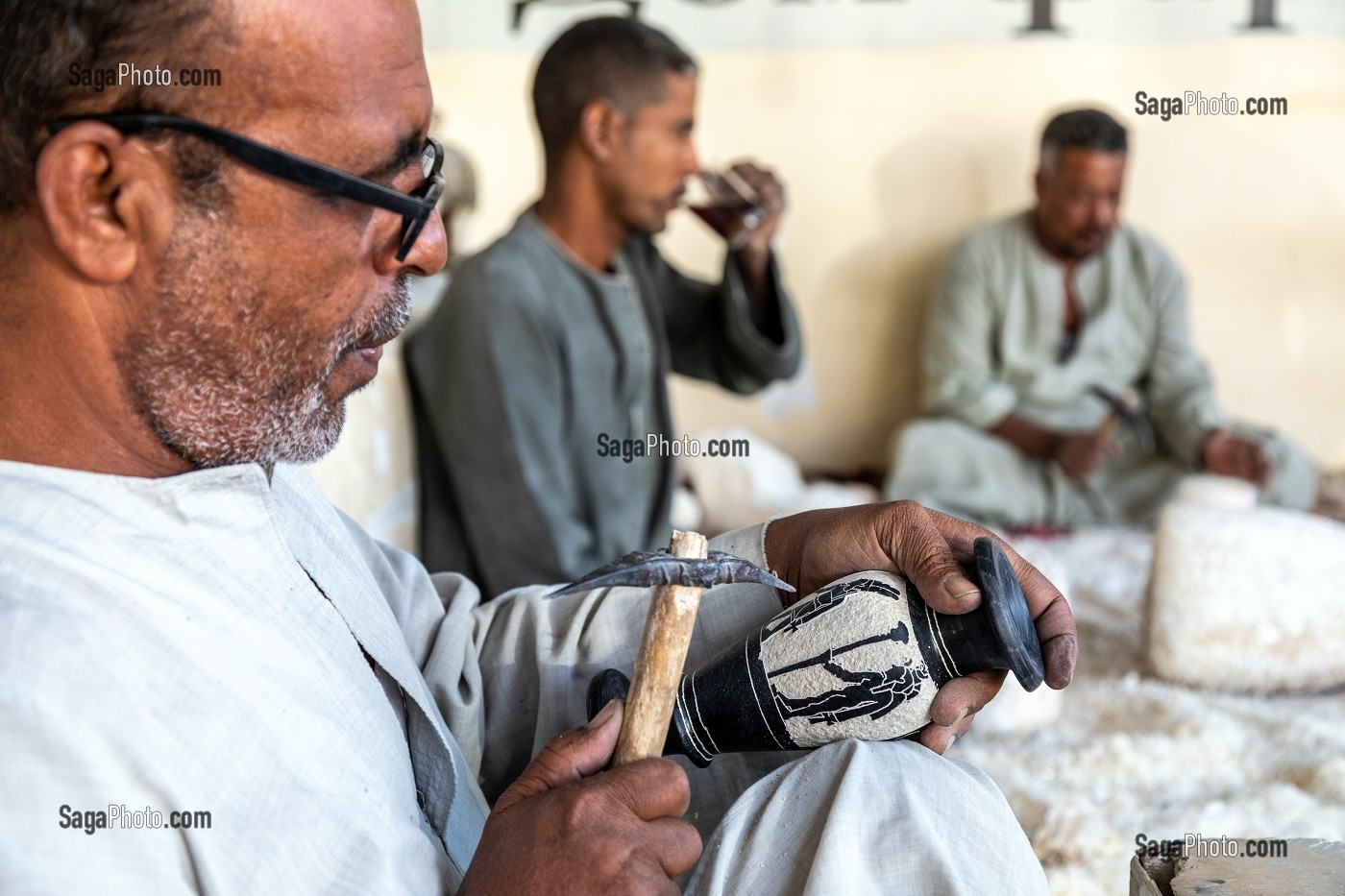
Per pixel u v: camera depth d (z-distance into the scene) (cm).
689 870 124
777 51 490
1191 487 402
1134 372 459
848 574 124
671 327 331
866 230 498
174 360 98
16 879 79
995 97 491
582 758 103
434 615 144
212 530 100
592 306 281
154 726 90
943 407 459
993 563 113
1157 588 277
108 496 96
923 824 107
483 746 145
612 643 141
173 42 92
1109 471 444
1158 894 126
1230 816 203
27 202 94
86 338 96
